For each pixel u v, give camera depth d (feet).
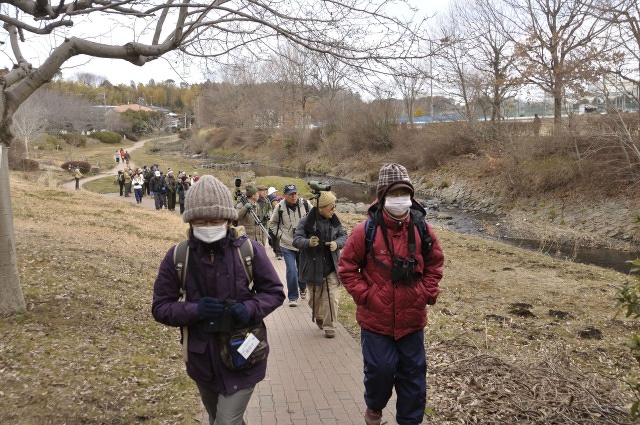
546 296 29.25
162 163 188.03
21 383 13.71
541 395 14.15
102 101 347.77
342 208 87.86
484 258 41.73
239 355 9.32
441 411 13.91
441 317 24.18
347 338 20.94
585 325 23.30
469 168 100.53
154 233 44.78
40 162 149.48
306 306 26.12
